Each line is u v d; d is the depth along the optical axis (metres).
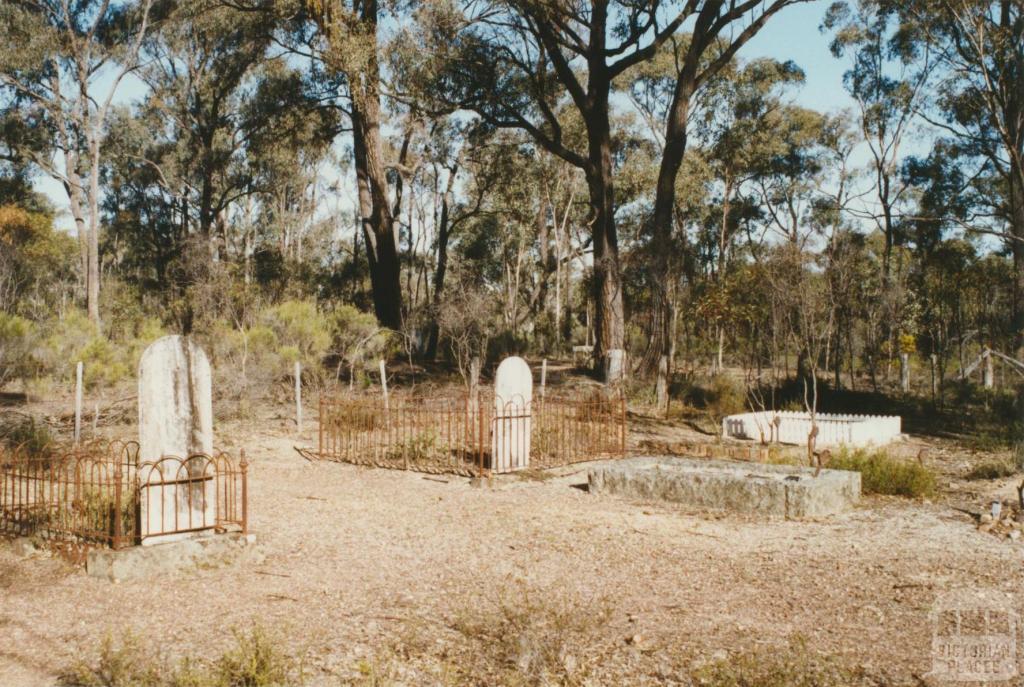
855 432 17.39
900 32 35.91
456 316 29.19
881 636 5.80
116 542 7.41
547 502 11.04
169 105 42.81
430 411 15.77
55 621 6.12
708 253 58.31
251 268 40.31
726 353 40.69
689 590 7.03
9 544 8.09
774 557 8.19
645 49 28.80
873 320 32.56
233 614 6.30
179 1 35.25
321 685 4.86
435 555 8.25
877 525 9.70
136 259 53.09
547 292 54.91
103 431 15.66
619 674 5.06
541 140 30.08
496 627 5.93
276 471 13.33
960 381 28.92
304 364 19.66
